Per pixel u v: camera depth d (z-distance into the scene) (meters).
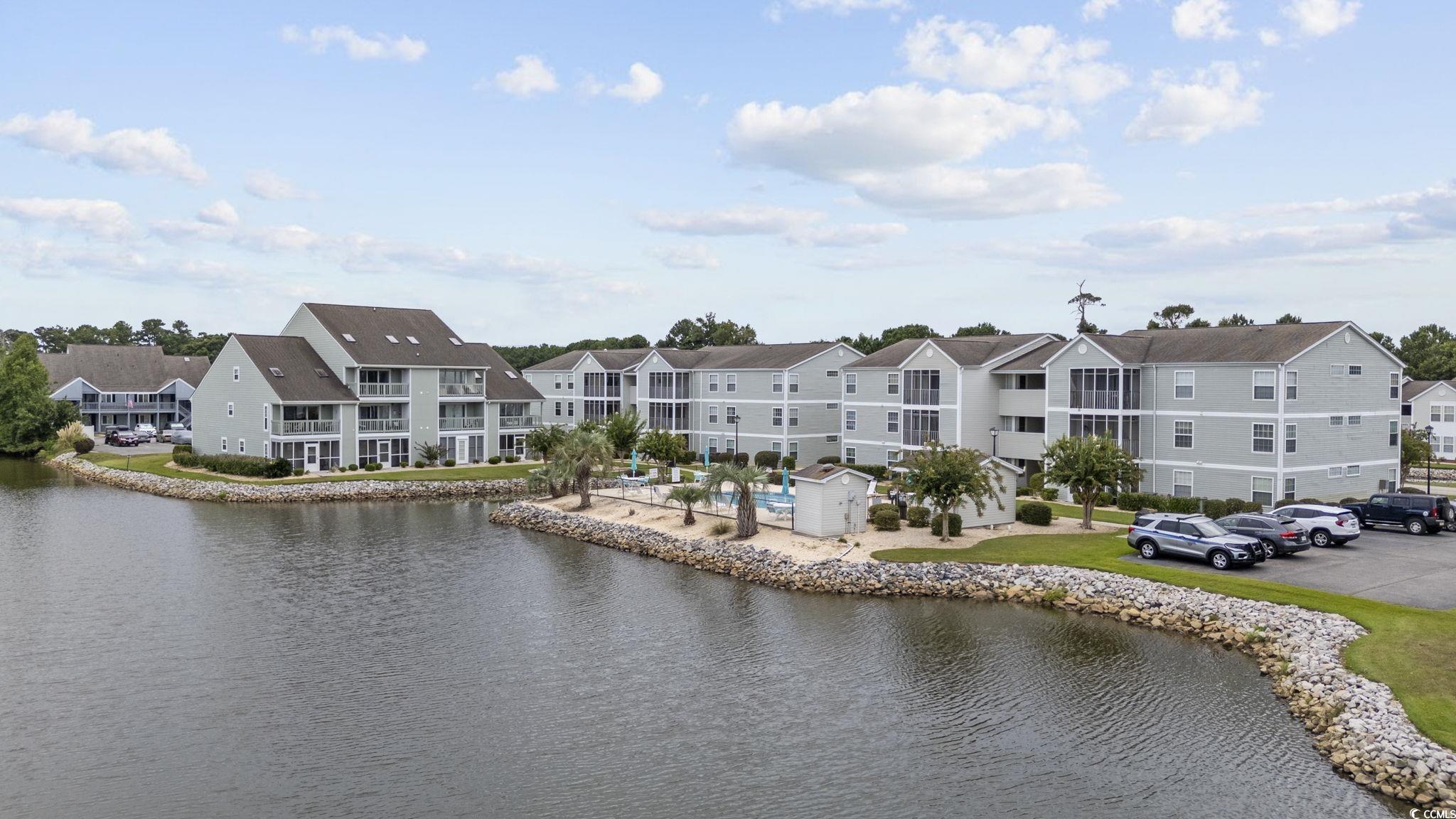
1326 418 51.06
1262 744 22.88
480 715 25.31
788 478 57.09
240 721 24.91
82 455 88.31
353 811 20.06
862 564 40.09
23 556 45.28
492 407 83.75
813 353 79.06
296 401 71.00
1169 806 19.94
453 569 43.59
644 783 21.33
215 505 63.00
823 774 21.67
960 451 44.94
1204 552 37.34
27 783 21.42
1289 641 28.75
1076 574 37.00
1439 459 81.69
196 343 153.75
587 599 37.72
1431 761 20.42
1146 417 54.53
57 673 28.48
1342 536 41.09
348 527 55.19
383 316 82.69
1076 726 24.16
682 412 85.50
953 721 24.62
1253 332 53.91
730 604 36.75
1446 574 35.44
